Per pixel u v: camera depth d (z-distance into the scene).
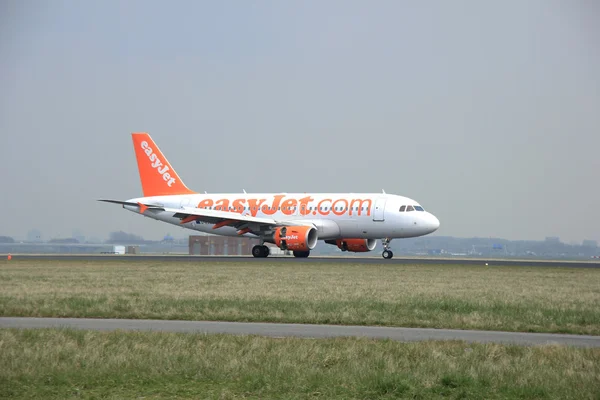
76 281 143.50
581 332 79.25
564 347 65.00
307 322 85.19
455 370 55.91
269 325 82.81
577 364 58.59
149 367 56.91
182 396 50.16
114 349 63.75
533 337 75.44
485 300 107.62
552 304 102.94
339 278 153.12
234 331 77.38
